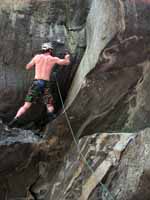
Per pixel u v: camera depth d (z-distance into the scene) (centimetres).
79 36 1016
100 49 870
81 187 867
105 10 875
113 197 826
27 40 994
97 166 862
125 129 925
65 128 922
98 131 941
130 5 848
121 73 902
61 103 1005
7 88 973
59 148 924
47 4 1022
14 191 941
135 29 848
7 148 877
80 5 1040
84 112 925
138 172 808
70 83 1005
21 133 917
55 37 1008
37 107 981
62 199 876
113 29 851
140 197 811
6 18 989
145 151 812
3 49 980
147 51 877
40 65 930
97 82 906
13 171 931
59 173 919
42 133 959
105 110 930
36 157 921
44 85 921
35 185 941
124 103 929
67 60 938
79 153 896
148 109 901
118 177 836
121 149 850
